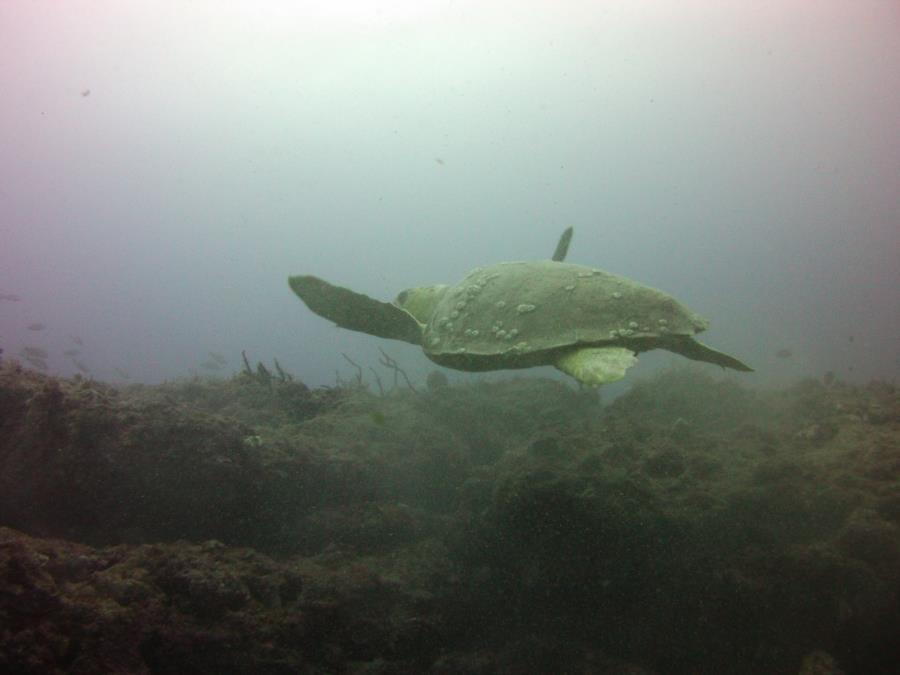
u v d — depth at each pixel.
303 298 2.04
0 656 1.21
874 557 1.64
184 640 1.41
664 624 1.77
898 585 1.58
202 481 1.82
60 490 1.72
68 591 1.38
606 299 1.82
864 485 1.81
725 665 1.71
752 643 1.69
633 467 2.00
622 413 2.74
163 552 1.57
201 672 1.42
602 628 1.85
